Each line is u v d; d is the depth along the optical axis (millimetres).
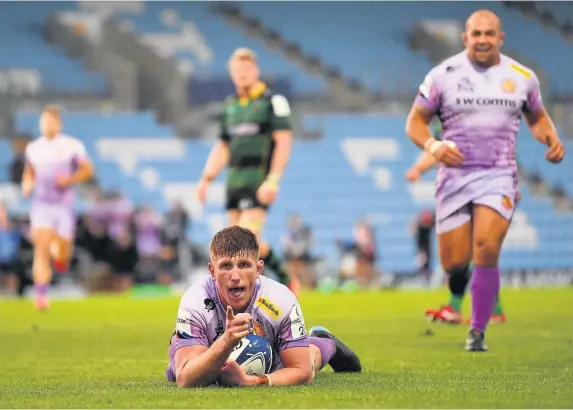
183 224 71875
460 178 27500
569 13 101500
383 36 100688
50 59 93312
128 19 99562
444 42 99250
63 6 97938
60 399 17234
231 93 93938
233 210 39312
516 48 99375
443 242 28625
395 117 91500
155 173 86125
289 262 73812
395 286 80750
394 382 19453
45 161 52281
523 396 17000
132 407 15797
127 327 39719
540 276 82812
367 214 86375
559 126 94625
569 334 33438
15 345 32031
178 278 72000
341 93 96000
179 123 92812
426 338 32500
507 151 27516
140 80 94438
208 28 99812
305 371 18281
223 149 40094
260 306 17953
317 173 87938
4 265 72000
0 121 86875
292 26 100812
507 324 37938
